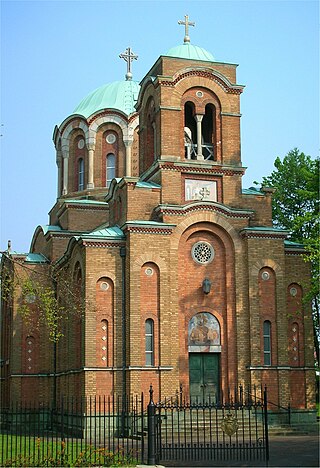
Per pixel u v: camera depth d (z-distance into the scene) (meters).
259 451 27.84
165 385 36.75
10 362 45.81
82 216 48.44
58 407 43.12
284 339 38.84
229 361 38.38
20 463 23.30
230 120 41.47
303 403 39.75
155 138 41.22
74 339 39.97
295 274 41.22
